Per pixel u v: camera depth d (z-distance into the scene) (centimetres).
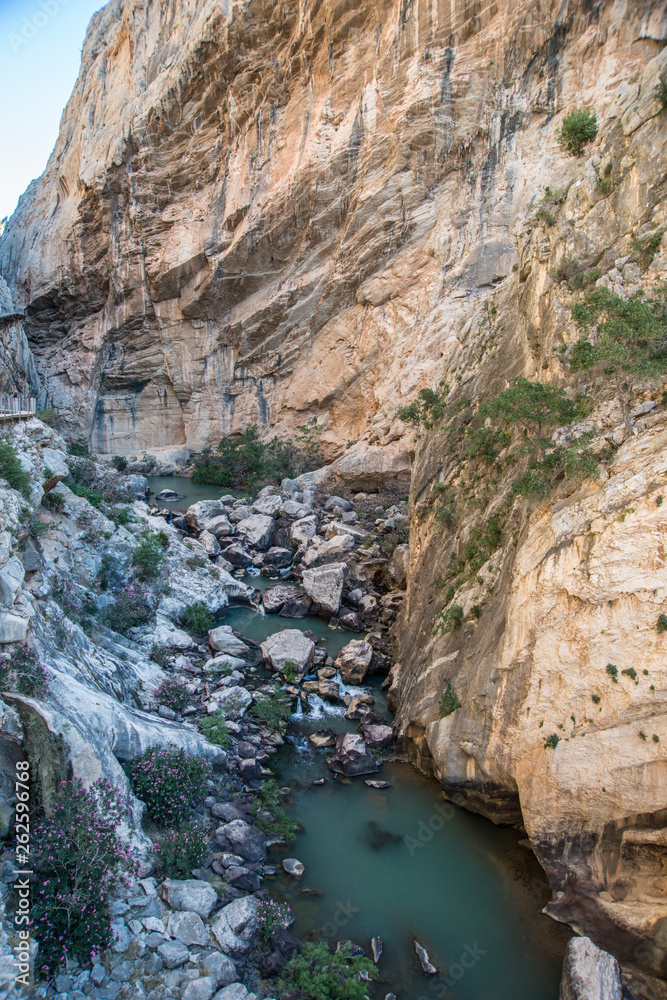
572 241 1435
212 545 2905
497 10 3719
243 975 879
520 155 3744
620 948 903
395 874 1111
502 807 1173
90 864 870
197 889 970
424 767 1396
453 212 3981
